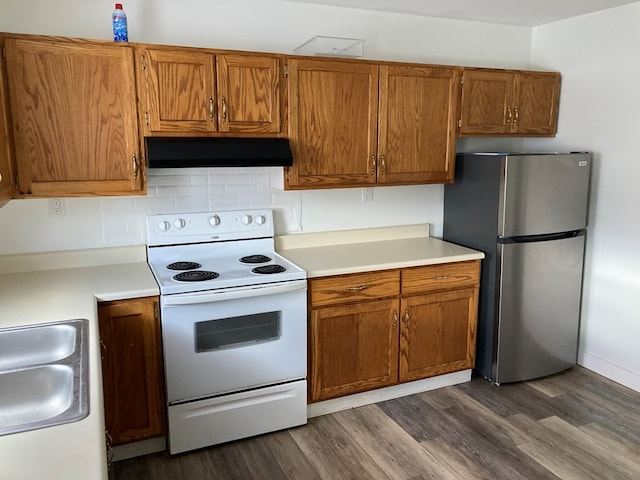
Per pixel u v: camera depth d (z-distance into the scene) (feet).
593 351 11.09
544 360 10.70
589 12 10.44
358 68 9.12
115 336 7.45
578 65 10.85
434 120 9.96
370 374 9.50
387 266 9.18
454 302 10.05
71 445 3.41
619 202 10.23
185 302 7.62
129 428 7.81
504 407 9.60
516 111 10.80
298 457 8.11
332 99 9.02
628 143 9.98
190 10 8.80
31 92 7.27
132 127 7.86
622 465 7.87
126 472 7.72
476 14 10.61
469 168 10.44
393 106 9.54
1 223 8.22
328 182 9.27
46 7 7.97
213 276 8.12
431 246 10.70
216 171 9.49
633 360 10.28
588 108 10.72
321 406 9.32
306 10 9.64
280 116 8.68
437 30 10.90
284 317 8.43
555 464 7.89
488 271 10.17
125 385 7.64
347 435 8.71
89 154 7.72
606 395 10.05
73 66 7.42
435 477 7.61
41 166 7.49
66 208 8.59
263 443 8.49
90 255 8.76
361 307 9.14
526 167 9.68
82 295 7.08
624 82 9.95
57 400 4.64
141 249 9.07
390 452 8.22
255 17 9.27
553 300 10.50
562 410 9.48
